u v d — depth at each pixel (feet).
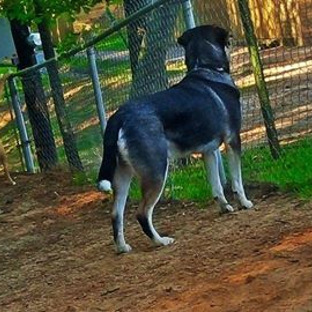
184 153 32.27
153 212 36.83
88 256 33.47
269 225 29.27
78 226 40.50
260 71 36.58
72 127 53.01
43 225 42.70
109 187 30.48
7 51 61.36
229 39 35.27
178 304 23.43
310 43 62.44
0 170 61.93
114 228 32.04
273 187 34.63
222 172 36.29
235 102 33.45
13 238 41.09
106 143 31.09
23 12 52.54
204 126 32.30
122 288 27.17
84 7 52.21
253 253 26.37
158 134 31.01
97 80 44.24
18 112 58.23
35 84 56.18
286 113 49.47
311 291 21.04
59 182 51.26
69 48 52.54
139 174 30.94
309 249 24.62
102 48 45.44
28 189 51.19
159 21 39.22
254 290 22.34
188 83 32.71
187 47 34.14
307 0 63.00
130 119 30.94
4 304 29.35
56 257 35.04
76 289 28.78
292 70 57.47
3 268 35.53
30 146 59.06
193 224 33.27
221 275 24.93
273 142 37.09
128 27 40.60
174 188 37.96
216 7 50.39
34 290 30.30
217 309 21.80
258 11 66.18
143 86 40.22
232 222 31.48
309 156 36.17
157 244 31.37
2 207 48.11
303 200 31.22
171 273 27.12
